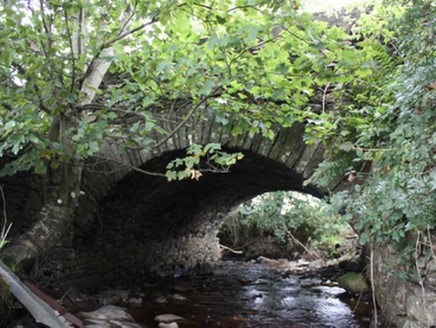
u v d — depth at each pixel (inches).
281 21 96.1
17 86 131.3
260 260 434.9
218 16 99.3
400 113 109.7
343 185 155.5
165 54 123.2
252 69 118.9
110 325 139.1
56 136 147.6
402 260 110.3
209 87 106.3
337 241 407.2
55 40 151.1
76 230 212.2
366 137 125.6
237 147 179.0
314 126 137.5
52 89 143.3
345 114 151.3
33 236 138.3
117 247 271.1
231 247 483.8
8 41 122.7
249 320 185.3
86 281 235.8
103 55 141.0
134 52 138.6
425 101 97.4
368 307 199.5
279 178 242.5
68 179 149.3
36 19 121.5
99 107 148.3
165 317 181.3
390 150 115.9
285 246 456.8
